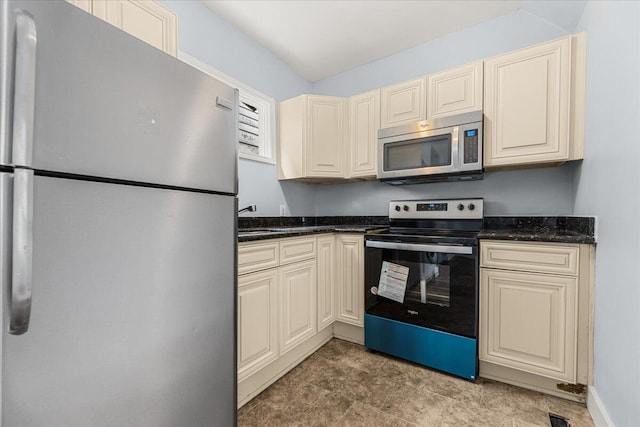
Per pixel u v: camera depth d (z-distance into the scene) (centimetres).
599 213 135
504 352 160
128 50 72
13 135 52
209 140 96
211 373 98
